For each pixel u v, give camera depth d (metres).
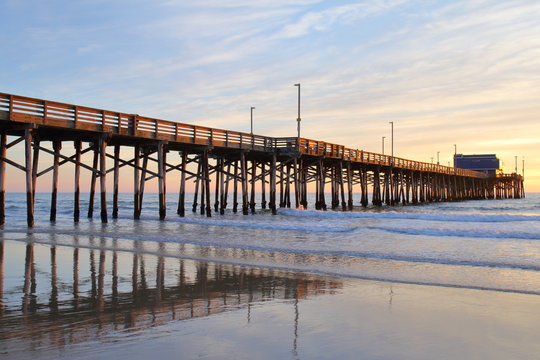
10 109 17.80
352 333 6.00
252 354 5.16
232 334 5.90
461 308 7.39
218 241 16.44
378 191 50.44
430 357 5.17
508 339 5.84
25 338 5.60
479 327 6.35
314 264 11.82
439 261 12.41
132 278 9.72
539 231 18.97
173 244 15.62
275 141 32.78
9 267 10.88
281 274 10.40
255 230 20.31
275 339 5.71
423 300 7.95
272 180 32.44
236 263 11.88
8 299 7.73
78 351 5.15
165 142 24.06
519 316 6.94
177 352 5.18
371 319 6.70
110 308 7.21
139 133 22.72
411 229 19.28
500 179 93.12
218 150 30.31
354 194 132.88
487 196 96.06
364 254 13.54
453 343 5.65
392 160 49.00
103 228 20.89
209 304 7.55
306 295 8.29
